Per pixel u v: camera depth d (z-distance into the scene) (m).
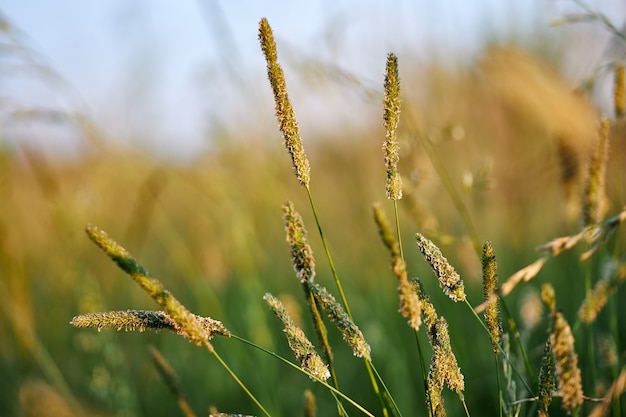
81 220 3.74
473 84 3.95
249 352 3.53
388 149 1.51
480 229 3.69
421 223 2.90
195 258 4.43
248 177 4.34
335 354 3.51
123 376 3.24
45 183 3.67
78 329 3.49
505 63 2.60
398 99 1.51
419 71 4.09
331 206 4.70
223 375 3.56
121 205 4.71
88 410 3.01
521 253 3.81
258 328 3.40
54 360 3.80
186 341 3.89
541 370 1.58
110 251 1.36
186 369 3.74
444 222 3.55
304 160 1.53
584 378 2.36
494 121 3.90
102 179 4.13
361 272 4.16
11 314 3.45
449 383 1.54
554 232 3.88
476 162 3.97
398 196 1.50
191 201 4.70
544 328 2.92
